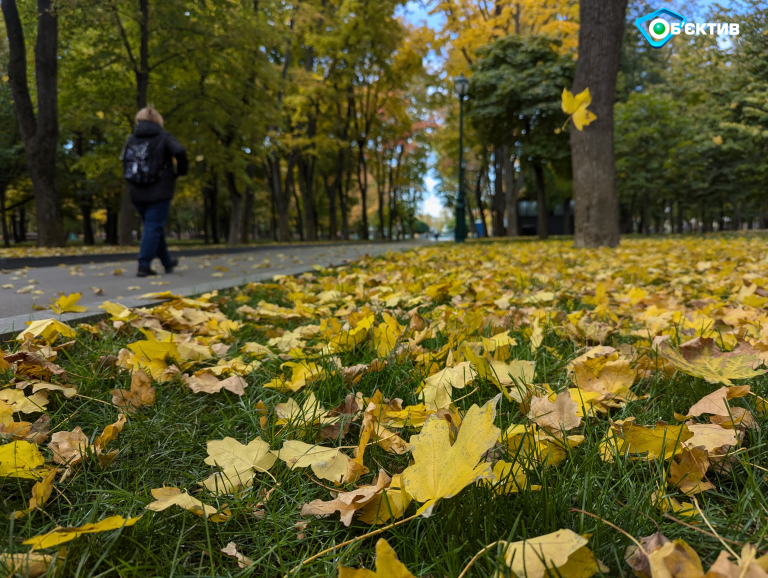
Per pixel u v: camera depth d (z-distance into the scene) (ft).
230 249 42.09
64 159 84.53
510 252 27.50
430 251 29.19
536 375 5.11
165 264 18.40
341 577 2.05
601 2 28.71
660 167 76.64
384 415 3.98
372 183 167.73
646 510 2.78
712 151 70.95
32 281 15.43
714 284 11.78
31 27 52.01
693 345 4.17
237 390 4.91
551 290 11.47
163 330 7.22
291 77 71.77
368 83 90.53
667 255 20.85
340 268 19.99
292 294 10.44
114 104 56.24
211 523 2.97
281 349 6.48
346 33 74.49
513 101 59.93
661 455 3.16
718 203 83.87
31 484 3.33
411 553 2.66
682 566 1.97
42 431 4.01
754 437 3.60
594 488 3.12
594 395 4.12
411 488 2.61
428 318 8.27
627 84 99.66
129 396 4.66
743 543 2.45
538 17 67.31
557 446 3.42
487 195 124.88
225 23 49.62
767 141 45.83
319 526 2.92
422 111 109.19
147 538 2.77
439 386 4.44
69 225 142.10
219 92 55.83
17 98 46.91
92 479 3.44
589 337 6.43
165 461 3.74
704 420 4.05
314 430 4.08
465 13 74.49
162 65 55.06
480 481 2.91
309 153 84.58
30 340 5.86
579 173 30.30
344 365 5.84
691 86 56.70
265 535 2.88
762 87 34.22
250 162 74.79
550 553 2.06
